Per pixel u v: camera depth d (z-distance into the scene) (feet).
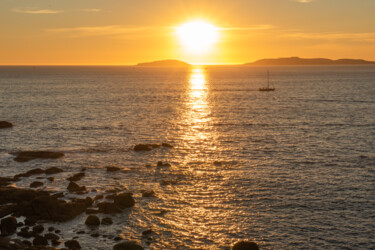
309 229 110.01
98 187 144.05
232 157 187.21
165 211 122.42
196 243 102.58
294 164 173.99
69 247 97.35
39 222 112.16
